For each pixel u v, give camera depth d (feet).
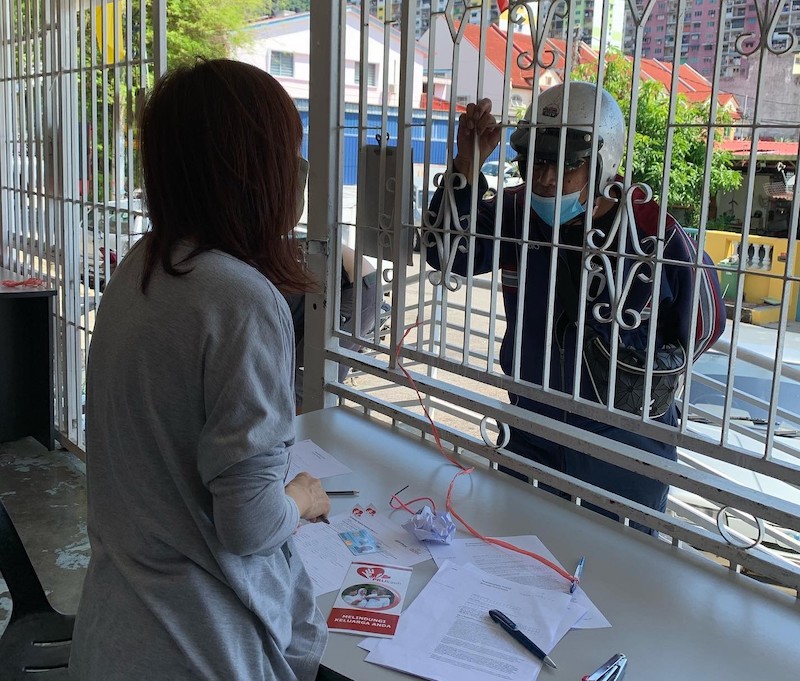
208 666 3.05
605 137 5.16
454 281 6.06
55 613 5.00
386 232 6.32
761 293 12.43
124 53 10.05
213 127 2.97
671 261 4.56
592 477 5.78
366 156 6.52
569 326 5.73
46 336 11.80
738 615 4.02
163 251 3.08
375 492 5.25
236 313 2.94
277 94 3.12
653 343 4.76
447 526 4.58
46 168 11.87
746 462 4.35
